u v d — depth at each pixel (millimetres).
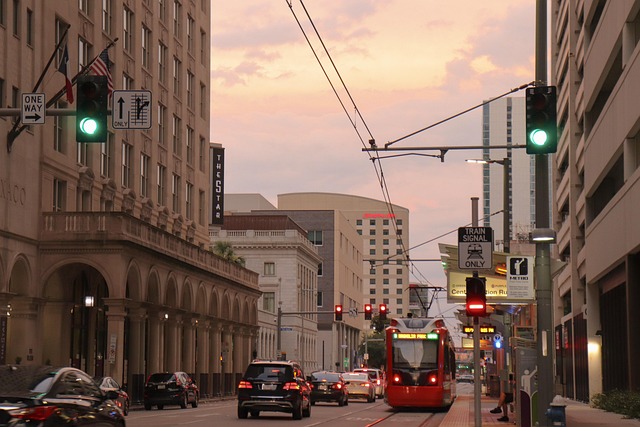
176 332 74062
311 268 156250
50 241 60562
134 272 64125
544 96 24594
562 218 89375
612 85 58844
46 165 61000
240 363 98938
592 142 61406
